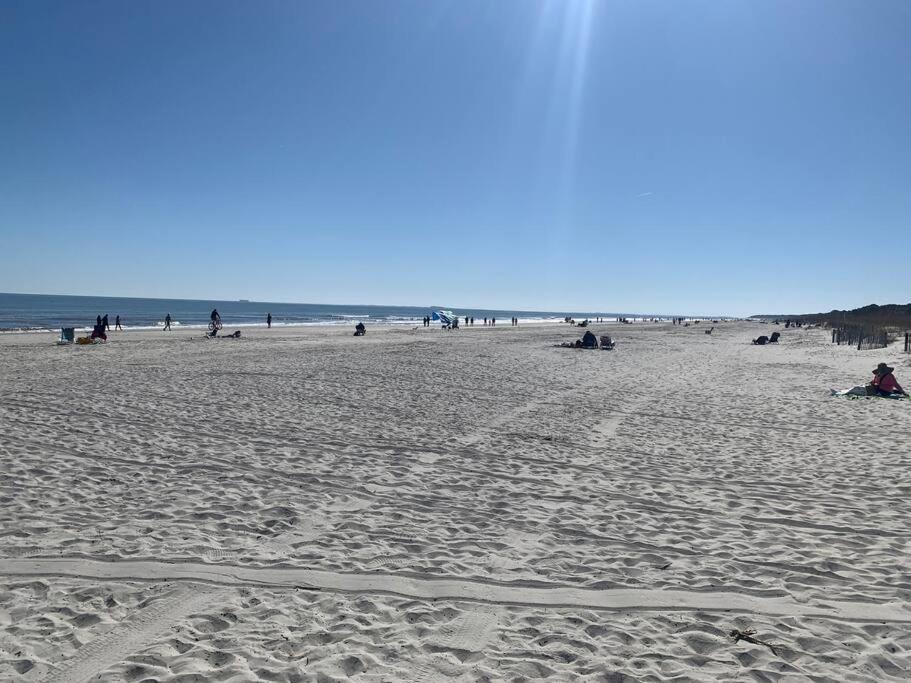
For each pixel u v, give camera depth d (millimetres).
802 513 6309
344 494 6648
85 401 11664
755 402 14414
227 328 53781
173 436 9055
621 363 24812
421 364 21625
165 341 32438
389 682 3244
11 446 8086
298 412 11461
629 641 3756
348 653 3520
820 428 11180
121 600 4102
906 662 3535
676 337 52125
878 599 4348
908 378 19422
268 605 4094
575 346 33250
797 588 4531
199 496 6379
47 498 6117
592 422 11531
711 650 3660
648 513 6277
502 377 18531
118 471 7172
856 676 3383
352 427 10266
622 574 4758
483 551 5156
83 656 3416
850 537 5613
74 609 3955
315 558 4902
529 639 3766
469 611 4102
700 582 4621
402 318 118250
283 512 5992
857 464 8438
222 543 5152
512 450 9016
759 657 3578
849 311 106875
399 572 4680
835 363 25406
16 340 31562
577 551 5211
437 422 11039
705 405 13883
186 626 3783
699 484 7398
